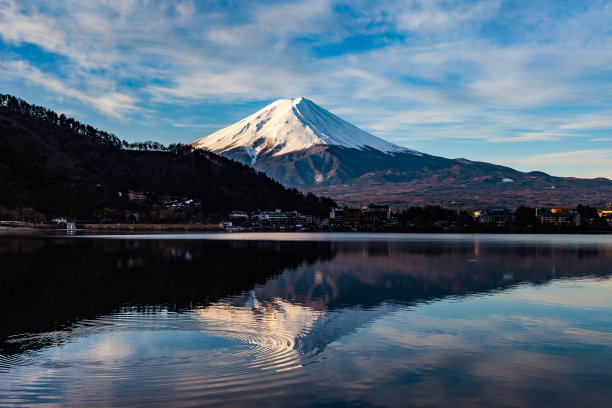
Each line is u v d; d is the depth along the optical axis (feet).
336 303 182.60
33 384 93.97
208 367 104.06
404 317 158.10
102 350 115.44
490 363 110.01
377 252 476.95
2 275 258.16
